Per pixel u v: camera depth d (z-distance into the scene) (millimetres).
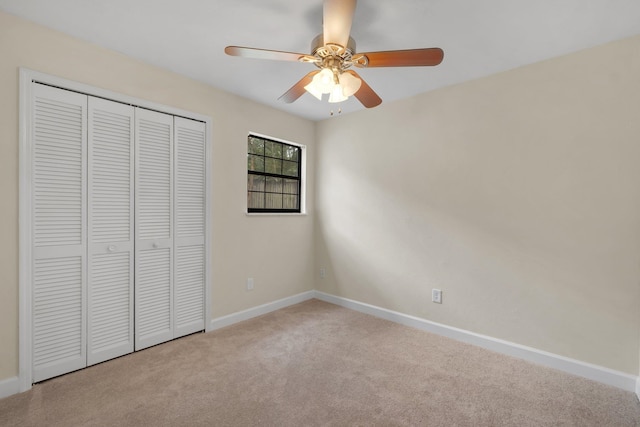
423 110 2855
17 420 1597
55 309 1976
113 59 2182
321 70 1617
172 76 2500
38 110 1885
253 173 3271
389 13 1706
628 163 1928
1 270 1773
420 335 2740
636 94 1896
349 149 3453
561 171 2160
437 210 2775
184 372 2090
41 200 1905
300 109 3346
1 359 1775
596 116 2025
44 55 1894
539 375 2092
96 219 2137
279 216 3416
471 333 2578
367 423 1623
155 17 1792
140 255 2365
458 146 2641
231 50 1586
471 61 2242
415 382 2000
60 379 1967
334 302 3605
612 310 1992
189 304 2674
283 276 3473
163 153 2475
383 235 3168
